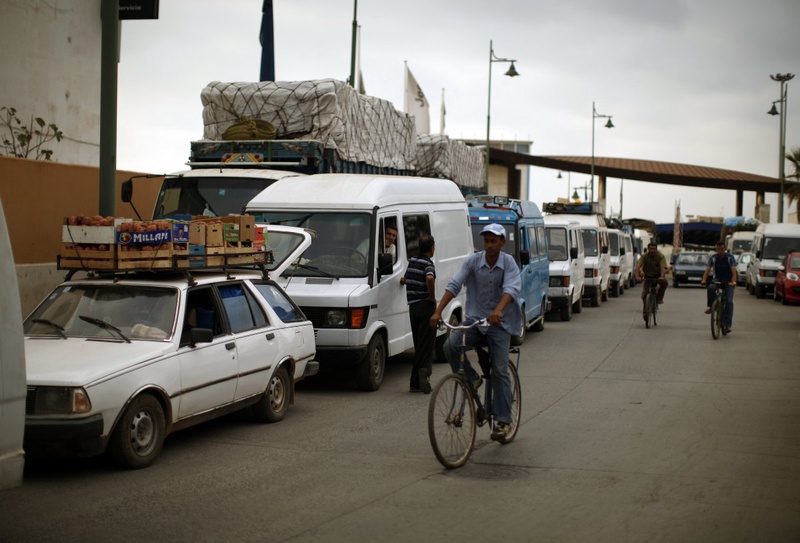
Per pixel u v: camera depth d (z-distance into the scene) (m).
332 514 6.15
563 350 16.33
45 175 13.98
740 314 25.55
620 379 12.73
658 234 76.06
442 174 23.81
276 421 9.56
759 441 8.59
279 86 16.52
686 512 6.18
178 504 6.41
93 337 7.93
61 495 6.65
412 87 37.03
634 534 5.68
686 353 15.88
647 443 8.50
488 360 8.28
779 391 11.66
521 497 6.58
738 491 6.75
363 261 11.83
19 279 13.32
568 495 6.64
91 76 19.16
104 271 8.67
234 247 9.33
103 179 11.25
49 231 14.10
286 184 12.93
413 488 6.85
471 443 7.79
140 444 7.45
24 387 5.86
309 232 11.57
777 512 6.19
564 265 22.38
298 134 16.42
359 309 11.35
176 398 7.75
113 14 11.15
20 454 5.85
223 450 8.22
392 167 19.91
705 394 11.42
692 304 29.41
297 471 7.42
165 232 8.37
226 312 8.80
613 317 23.91
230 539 5.60
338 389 11.89
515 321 8.12
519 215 17.83
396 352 12.51
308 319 11.33
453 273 14.62
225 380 8.45
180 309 8.16
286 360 9.64
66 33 18.31
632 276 42.81
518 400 8.68
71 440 6.80
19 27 16.98
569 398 11.11
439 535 5.67
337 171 16.73
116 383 7.11
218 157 16.17
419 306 11.47
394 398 11.20
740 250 49.81
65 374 6.95
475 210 17.64
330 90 16.27
